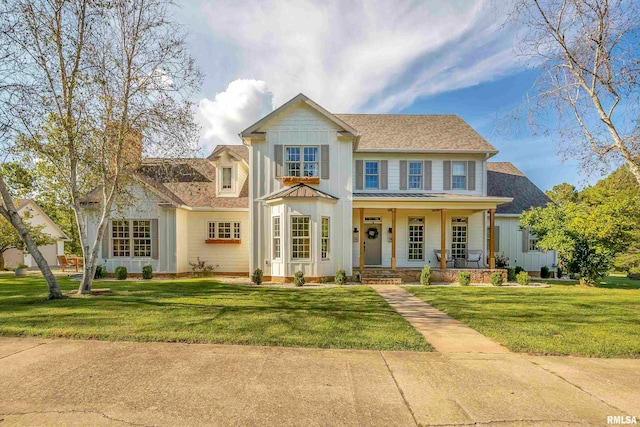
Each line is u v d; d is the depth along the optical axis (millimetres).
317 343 5508
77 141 9727
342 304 8914
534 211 14617
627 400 3668
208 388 3896
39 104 9172
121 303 8703
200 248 17156
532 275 17578
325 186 14602
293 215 13680
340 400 3633
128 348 5273
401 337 5852
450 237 16984
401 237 16891
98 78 9633
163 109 10367
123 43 10094
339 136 14500
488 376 4309
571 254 13844
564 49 8750
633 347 5402
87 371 4371
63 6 9305
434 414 3346
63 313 7449
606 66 8312
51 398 3635
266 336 5824
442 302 9430
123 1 9750
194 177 19094
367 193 16422
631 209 12273
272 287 12398
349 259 14508
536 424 3178
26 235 9188
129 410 3385
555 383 4105
